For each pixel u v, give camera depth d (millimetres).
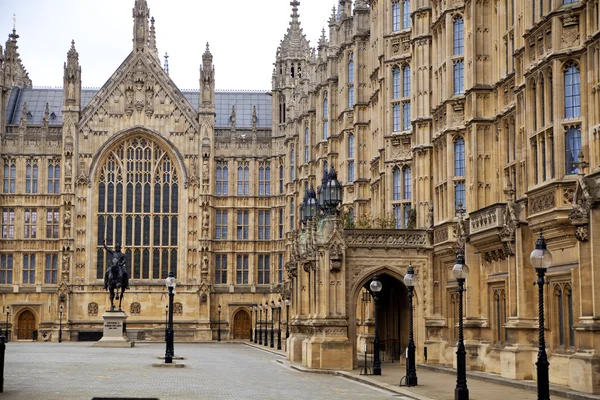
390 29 65750
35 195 116938
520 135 43125
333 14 92625
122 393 36875
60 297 114125
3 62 120312
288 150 116688
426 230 54938
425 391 37688
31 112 127812
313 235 55656
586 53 35750
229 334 118938
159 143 118562
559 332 38188
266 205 121438
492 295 45969
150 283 116500
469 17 49875
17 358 63906
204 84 119625
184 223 117938
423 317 54531
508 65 46625
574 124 36250
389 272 54531
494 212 43594
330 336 53156
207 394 37000
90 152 117188
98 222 116875
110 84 118250
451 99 51750
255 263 120438
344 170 83688
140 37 119312
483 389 37750
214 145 120625
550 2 37500
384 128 67875
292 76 122688
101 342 91375
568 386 36344
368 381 43219
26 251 116500
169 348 57562
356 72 79375
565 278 37219
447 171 52125
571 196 35875
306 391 38906
